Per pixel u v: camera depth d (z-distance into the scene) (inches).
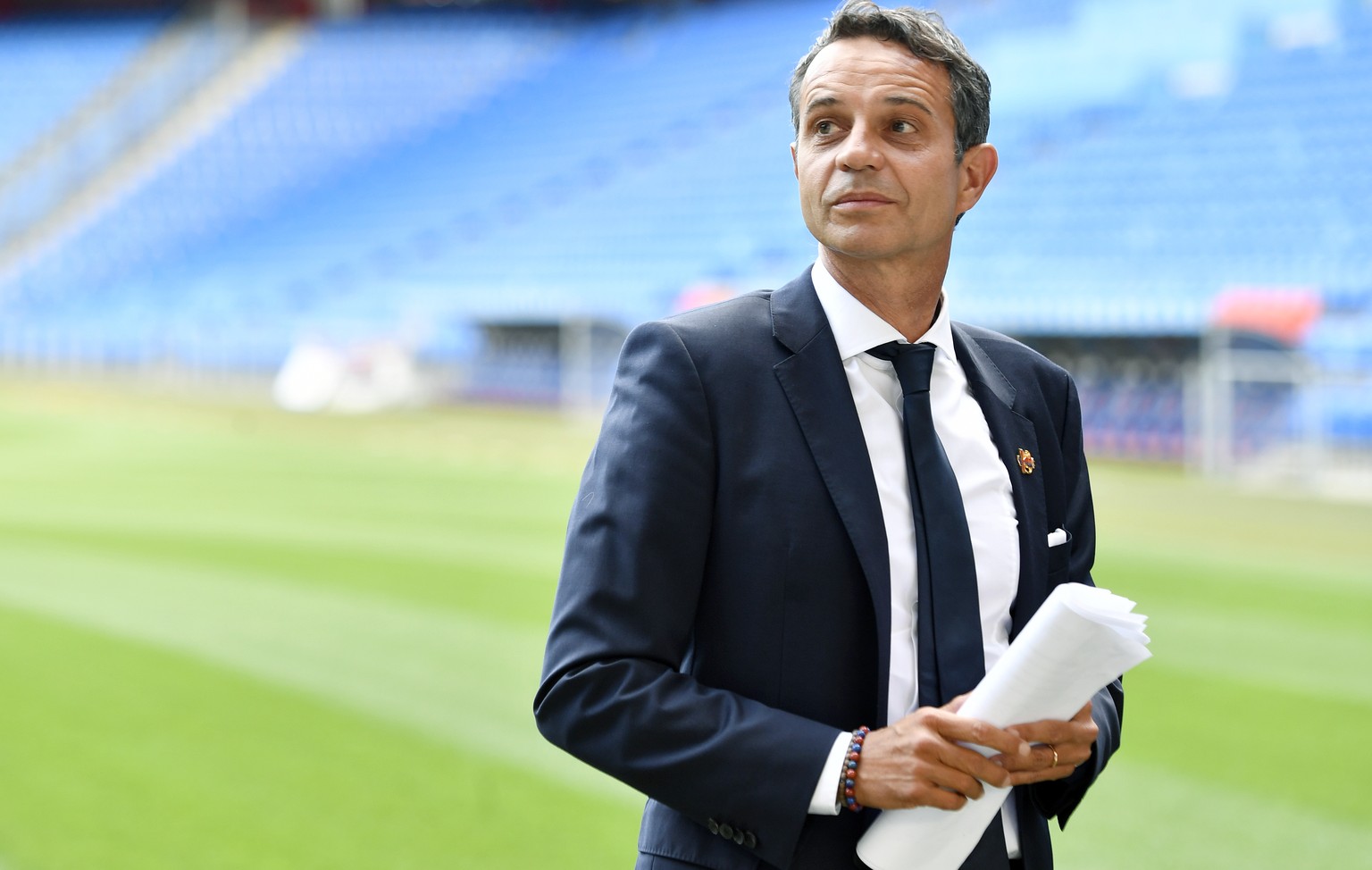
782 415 67.4
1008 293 585.0
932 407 71.2
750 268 719.7
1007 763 60.2
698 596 66.3
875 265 69.2
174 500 441.1
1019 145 689.0
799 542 65.4
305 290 860.6
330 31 1152.2
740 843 63.0
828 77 68.3
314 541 363.9
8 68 1160.2
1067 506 77.5
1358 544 334.3
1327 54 650.8
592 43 1075.3
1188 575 299.4
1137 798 168.4
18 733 198.4
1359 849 152.9
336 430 641.0
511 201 890.7
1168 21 701.3
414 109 1047.6
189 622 271.0
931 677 65.6
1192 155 629.6
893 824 62.6
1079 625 57.9
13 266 974.4
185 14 1197.1
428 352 747.4
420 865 152.3
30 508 424.5
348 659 242.2
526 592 299.6
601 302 738.2
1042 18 754.8
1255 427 446.6
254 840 159.2
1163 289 544.7
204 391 801.6
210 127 1073.5
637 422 66.8
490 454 559.2
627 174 873.5
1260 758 181.9
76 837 159.5
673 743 61.6
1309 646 239.5
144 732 199.5
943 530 67.1
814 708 65.1
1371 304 500.4
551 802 172.1
